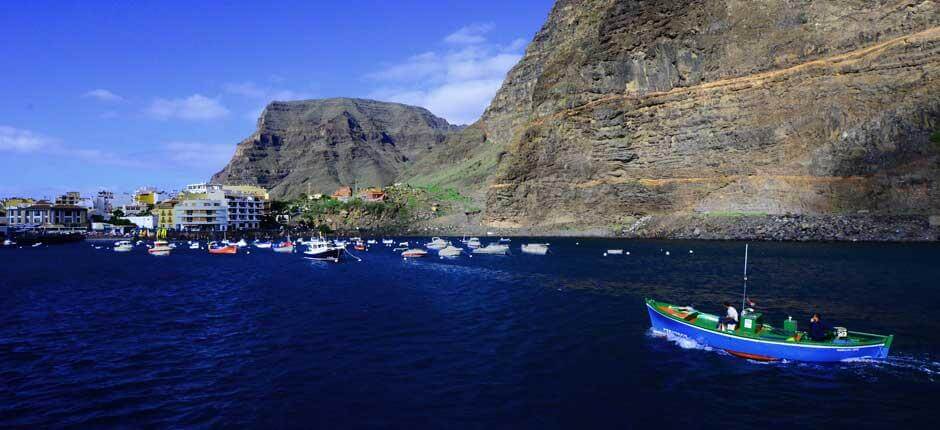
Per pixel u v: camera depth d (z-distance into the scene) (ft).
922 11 442.91
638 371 97.81
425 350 112.57
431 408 81.46
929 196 388.57
